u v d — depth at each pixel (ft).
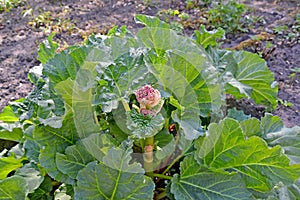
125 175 3.88
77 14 10.21
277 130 5.01
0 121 6.21
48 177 4.63
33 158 4.55
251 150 4.28
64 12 10.30
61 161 4.28
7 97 7.18
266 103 6.58
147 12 10.40
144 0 10.98
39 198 4.47
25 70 7.93
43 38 9.05
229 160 4.42
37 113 4.57
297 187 4.62
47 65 4.66
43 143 4.40
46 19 9.82
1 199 4.11
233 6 9.89
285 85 7.64
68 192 4.34
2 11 10.23
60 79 4.67
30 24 9.61
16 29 9.42
